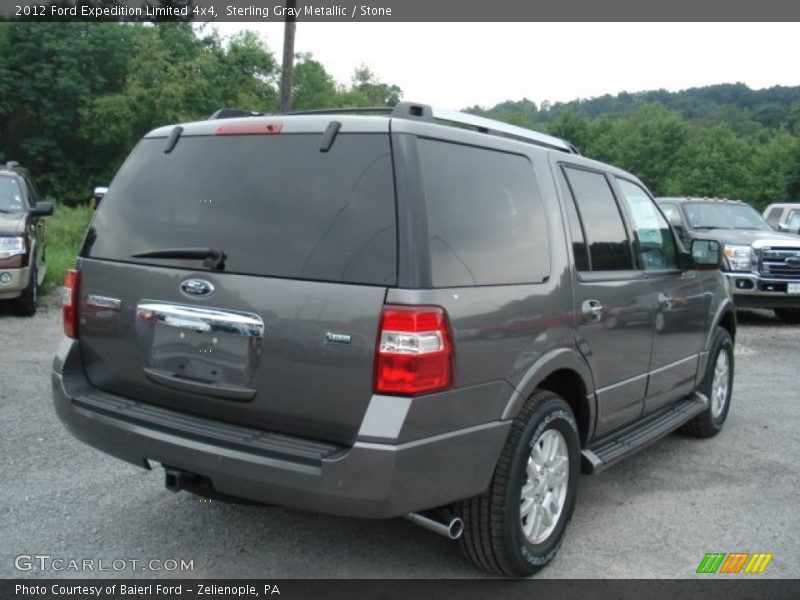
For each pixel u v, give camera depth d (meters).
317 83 49.78
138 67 34.84
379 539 3.98
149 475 4.70
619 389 4.35
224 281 3.22
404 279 2.91
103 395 3.67
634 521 4.33
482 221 3.34
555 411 3.62
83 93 34.34
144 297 3.46
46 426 5.55
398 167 3.03
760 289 11.56
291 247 3.12
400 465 2.88
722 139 70.75
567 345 3.77
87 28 35.25
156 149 3.70
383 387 2.89
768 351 10.05
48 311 10.69
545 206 3.84
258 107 36.94
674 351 5.10
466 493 3.19
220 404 3.26
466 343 3.08
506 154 3.68
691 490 4.85
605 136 85.56
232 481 3.12
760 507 4.59
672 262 5.22
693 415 5.41
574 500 3.88
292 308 3.05
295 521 4.16
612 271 4.34
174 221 3.47
